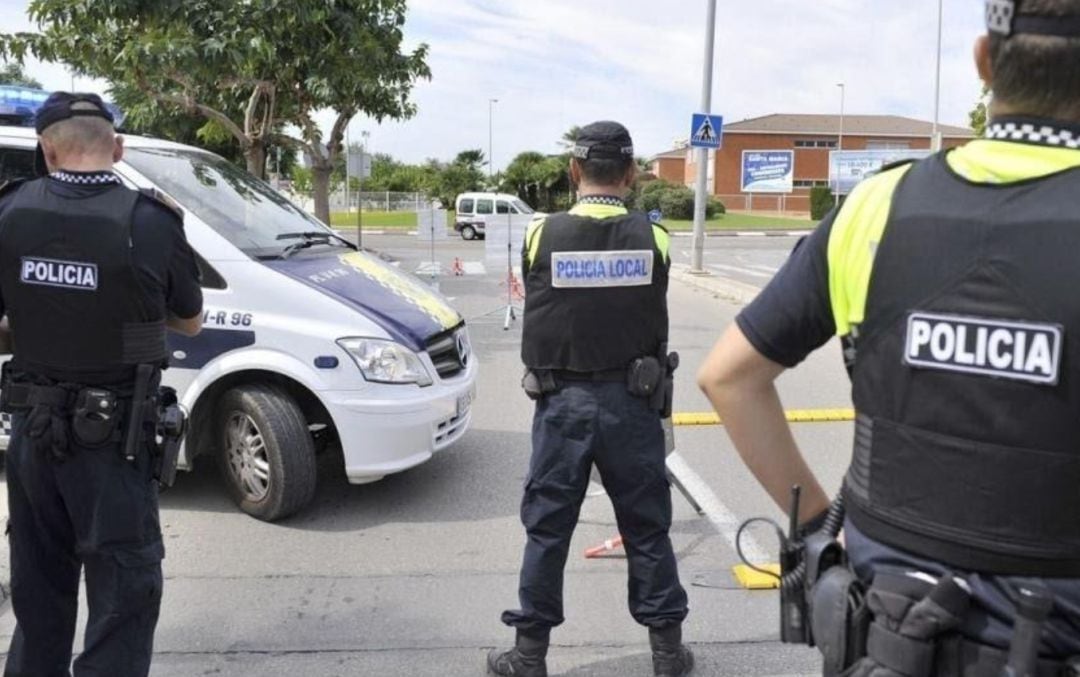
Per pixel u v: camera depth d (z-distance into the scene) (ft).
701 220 59.16
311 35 31.55
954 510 4.27
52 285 8.36
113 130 8.87
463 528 14.97
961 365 4.23
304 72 32.96
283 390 14.66
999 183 4.30
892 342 4.47
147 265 8.52
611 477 10.12
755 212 197.06
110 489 8.49
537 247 9.98
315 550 14.01
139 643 8.74
